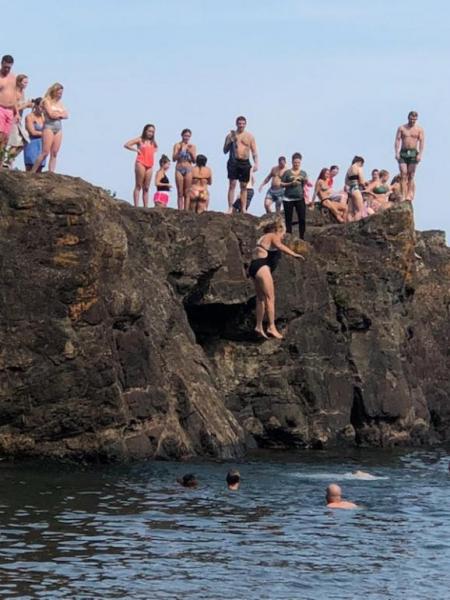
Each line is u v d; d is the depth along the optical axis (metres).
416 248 48.50
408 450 40.94
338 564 21.42
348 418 41.16
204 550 22.09
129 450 33.00
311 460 36.53
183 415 35.09
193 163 41.88
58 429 31.89
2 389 31.28
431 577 20.69
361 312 41.72
